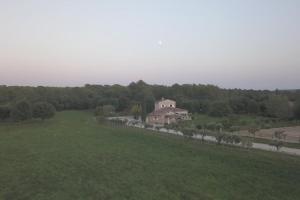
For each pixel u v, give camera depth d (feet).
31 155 150.51
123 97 468.34
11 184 105.70
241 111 394.32
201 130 240.53
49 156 147.84
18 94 452.76
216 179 110.11
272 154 150.10
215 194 94.58
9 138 206.39
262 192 96.73
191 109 408.26
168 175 114.73
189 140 195.72
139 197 92.02
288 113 343.67
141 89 524.93
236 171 120.47
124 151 159.33
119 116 400.26
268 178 111.34
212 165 129.80
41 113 314.35
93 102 473.26
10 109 312.50
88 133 229.66
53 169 124.26
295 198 91.97
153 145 177.68
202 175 114.93
